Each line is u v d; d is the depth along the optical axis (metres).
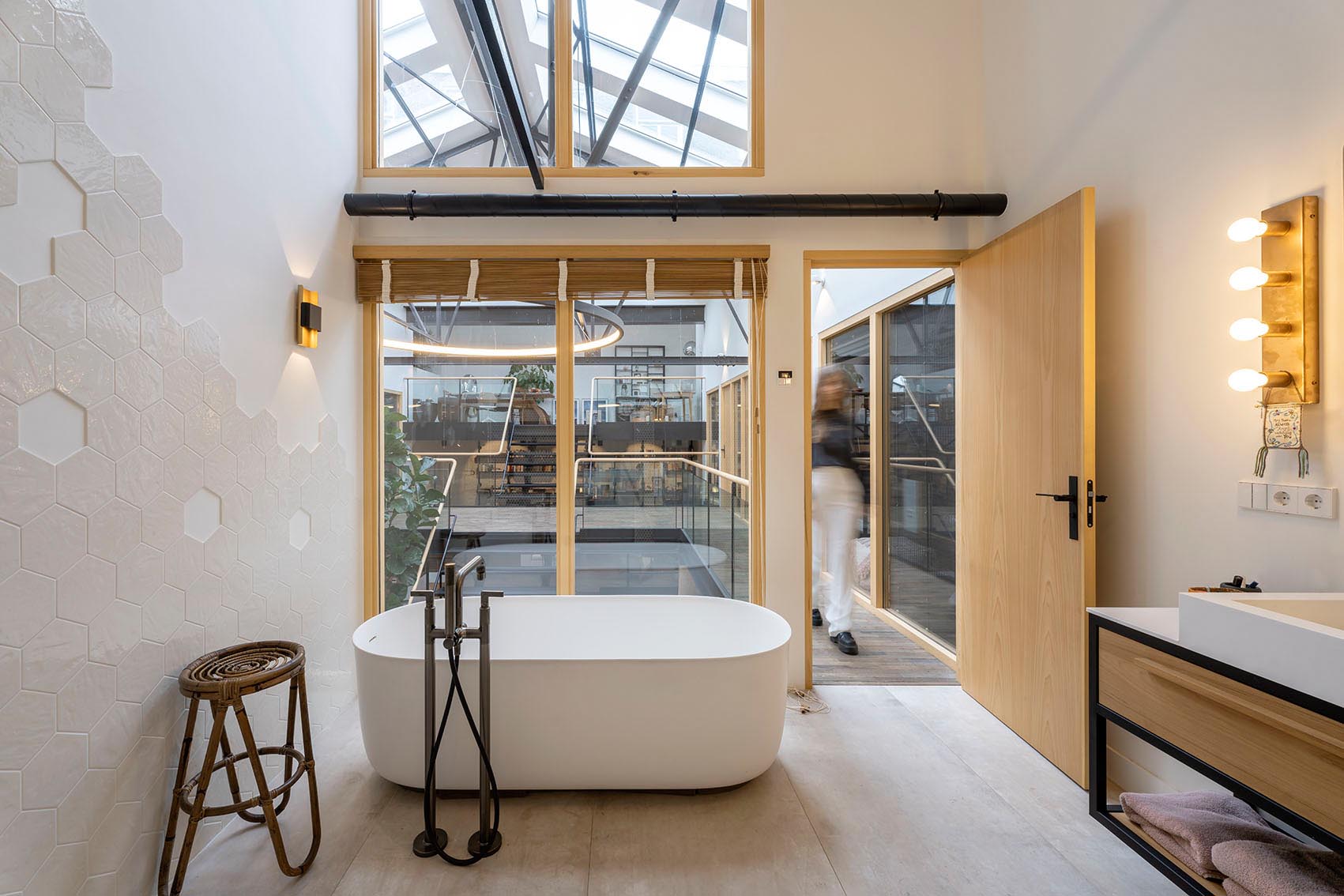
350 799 2.20
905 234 3.12
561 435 3.22
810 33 3.16
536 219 3.09
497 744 2.15
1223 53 1.87
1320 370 1.62
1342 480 1.56
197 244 1.90
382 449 3.20
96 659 1.52
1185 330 2.03
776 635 2.61
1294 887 1.25
